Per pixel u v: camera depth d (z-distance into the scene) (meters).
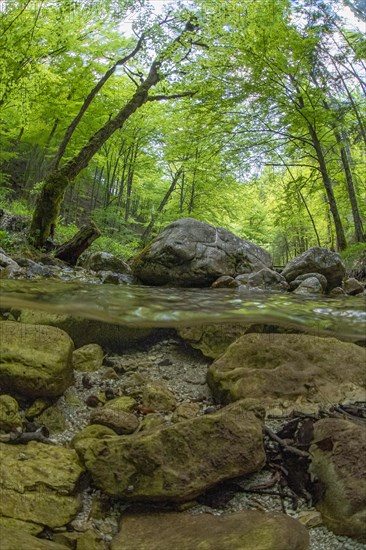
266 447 2.55
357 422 2.65
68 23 9.76
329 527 2.13
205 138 12.02
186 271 4.71
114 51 12.53
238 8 10.10
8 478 2.16
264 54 10.46
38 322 3.38
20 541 1.82
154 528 2.09
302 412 2.78
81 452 2.33
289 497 2.30
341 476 2.20
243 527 2.01
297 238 26.11
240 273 4.90
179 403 2.97
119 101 13.83
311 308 3.16
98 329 3.44
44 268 5.51
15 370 2.68
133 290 3.91
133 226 21.84
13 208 12.59
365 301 3.72
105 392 3.00
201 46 10.66
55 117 13.68
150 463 2.19
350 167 15.16
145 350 3.56
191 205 18.70
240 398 2.84
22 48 8.86
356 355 3.12
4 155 15.12
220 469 2.25
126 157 17.67
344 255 9.93
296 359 3.05
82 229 7.29
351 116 12.74
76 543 2.03
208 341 3.45
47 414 2.72
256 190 20.61
